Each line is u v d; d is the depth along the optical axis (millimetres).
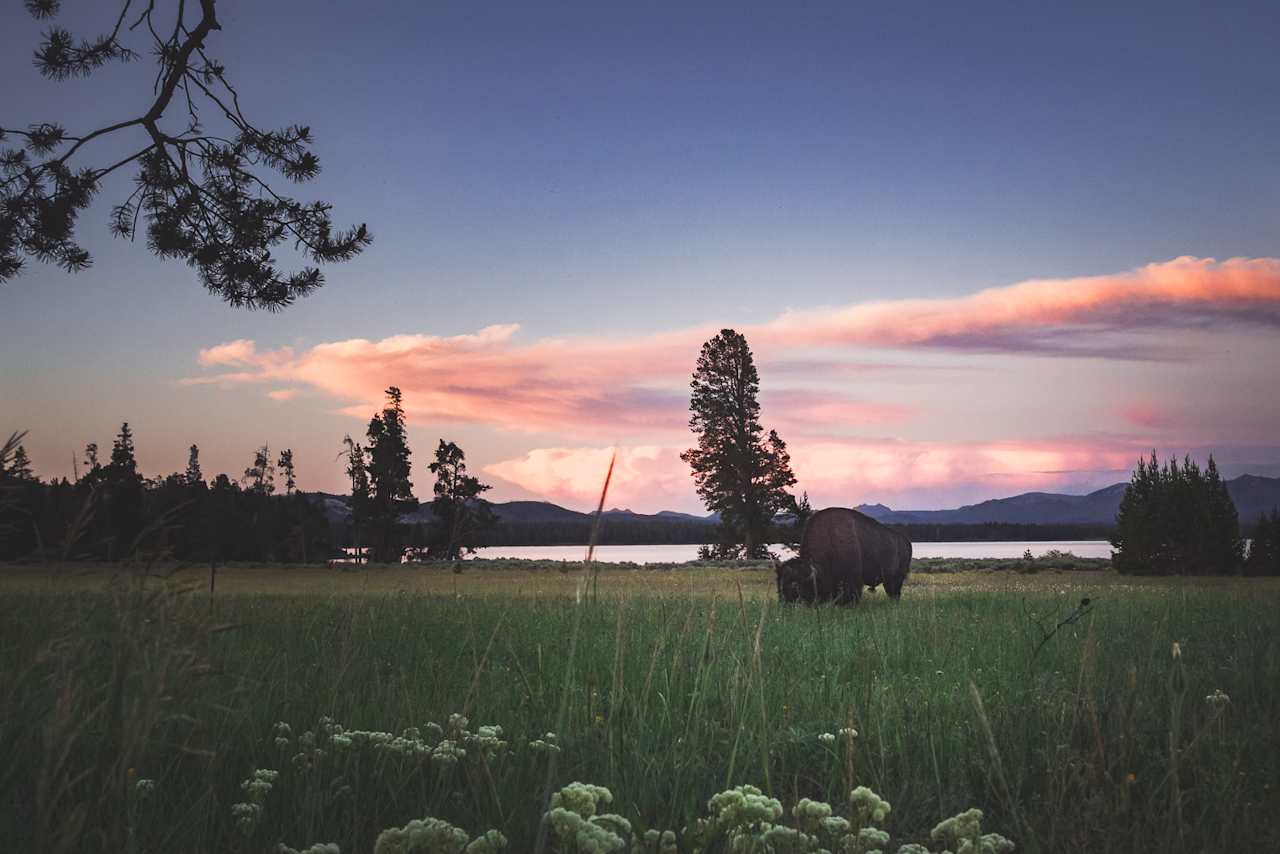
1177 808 3416
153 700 2613
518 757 4223
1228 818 3508
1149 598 15977
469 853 2555
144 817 3008
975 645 8797
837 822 2811
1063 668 7301
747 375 65125
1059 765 4035
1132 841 3420
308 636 8328
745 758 4348
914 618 11758
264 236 14297
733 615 10828
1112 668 6656
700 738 4766
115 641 2793
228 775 3809
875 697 5906
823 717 5465
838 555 18250
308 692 5539
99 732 3129
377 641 8641
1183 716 5176
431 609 12297
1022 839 3348
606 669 6664
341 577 29109
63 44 12938
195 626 2779
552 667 6895
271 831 3326
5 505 2857
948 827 2881
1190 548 39406
